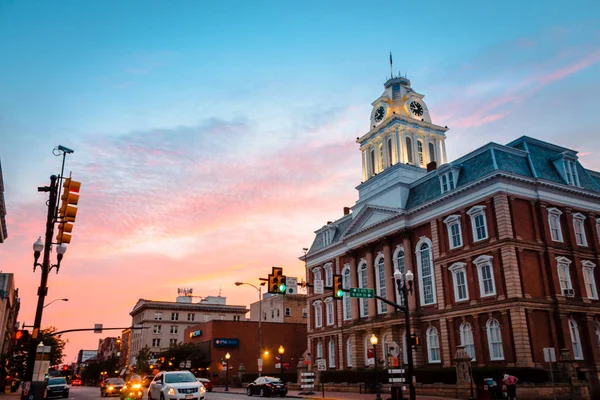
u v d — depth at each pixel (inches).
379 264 2092.8
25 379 750.5
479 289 1572.3
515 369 1338.6
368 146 2556.6
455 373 1473.9
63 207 692.7
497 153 1651.1
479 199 1622.8
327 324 2460.6
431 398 1332.4
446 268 1713.8
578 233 1678.2
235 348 2974.9
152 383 1018.1
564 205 1662.2
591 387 1360.7
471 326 1585.9
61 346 3703.3
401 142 2354.8
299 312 3651.6
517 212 1556.3
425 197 1904.5
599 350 1526.8
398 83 2576.3
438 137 2475.4
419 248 1876.2
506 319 1454.2
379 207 2050.9
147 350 3811.5
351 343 2160.4
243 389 2358.5
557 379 1347.2
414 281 1859.0
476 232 1625.2
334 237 2556.6
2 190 1600.6
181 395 908.0
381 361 1812.3
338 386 1913.1
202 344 3065.9
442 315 1694.1
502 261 1501.0
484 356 1512.1
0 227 1851.6
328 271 2503.7
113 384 1827.0
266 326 3090.6
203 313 4498.0
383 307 2015.3
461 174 1749.5
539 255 1541.6
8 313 2508.6
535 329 1430.9
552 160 1752.0
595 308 1562.5
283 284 1083.9
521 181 1583.4
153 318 4328.3
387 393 1668.3
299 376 2220.7
